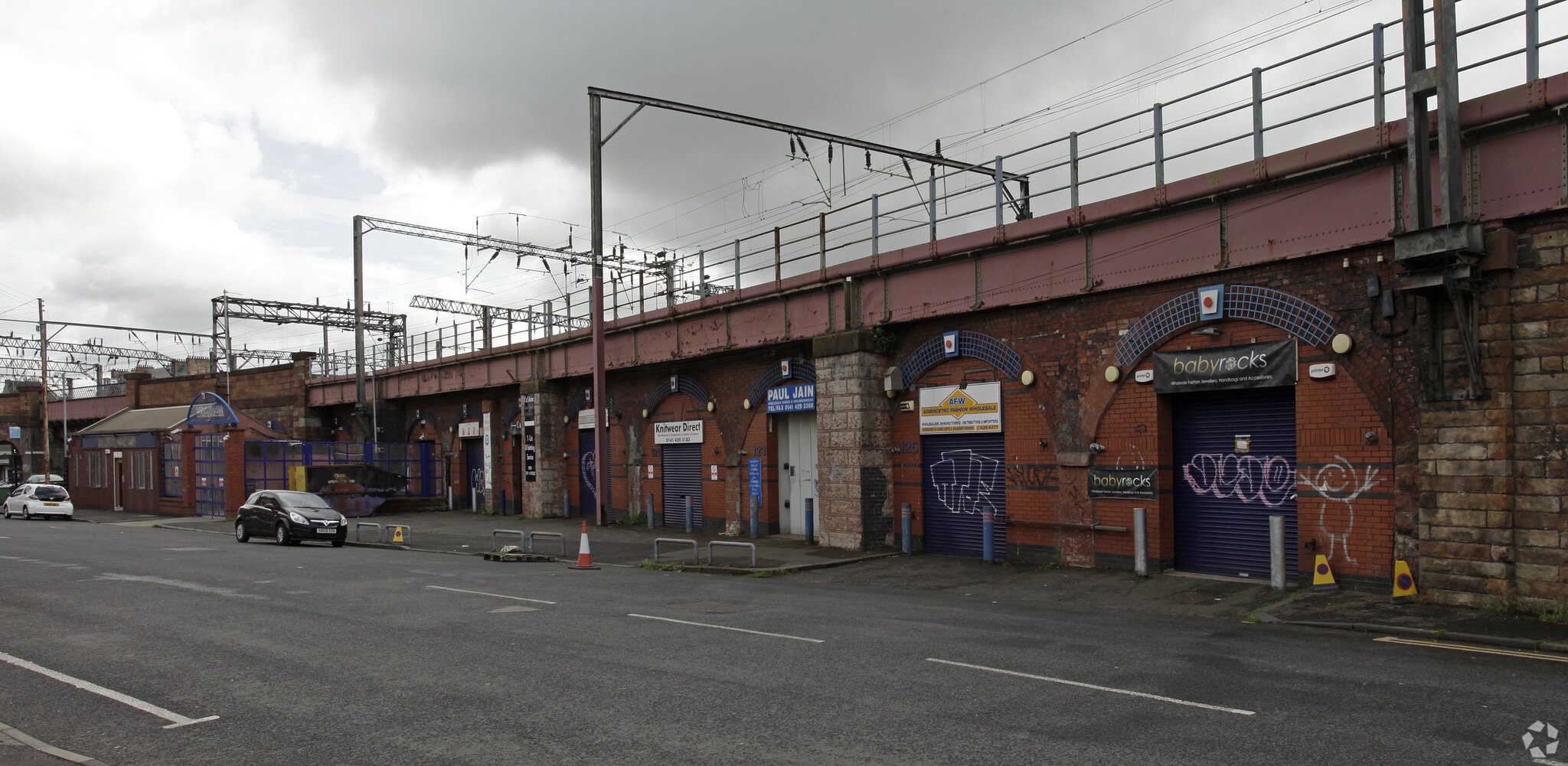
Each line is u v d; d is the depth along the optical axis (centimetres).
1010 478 1744
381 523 3266
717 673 856
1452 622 1055
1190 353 1455
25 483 4597
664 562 1908
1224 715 698
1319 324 1302
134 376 5331
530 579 1677
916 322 1923
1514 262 1098
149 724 712
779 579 1680
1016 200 2114
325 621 1174
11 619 1209
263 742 661
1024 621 1165
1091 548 1608
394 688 811
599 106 2048
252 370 4781
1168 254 1483
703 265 2483
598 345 2100
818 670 866
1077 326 1630
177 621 1188
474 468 3809
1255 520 1428
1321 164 1276
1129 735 650
